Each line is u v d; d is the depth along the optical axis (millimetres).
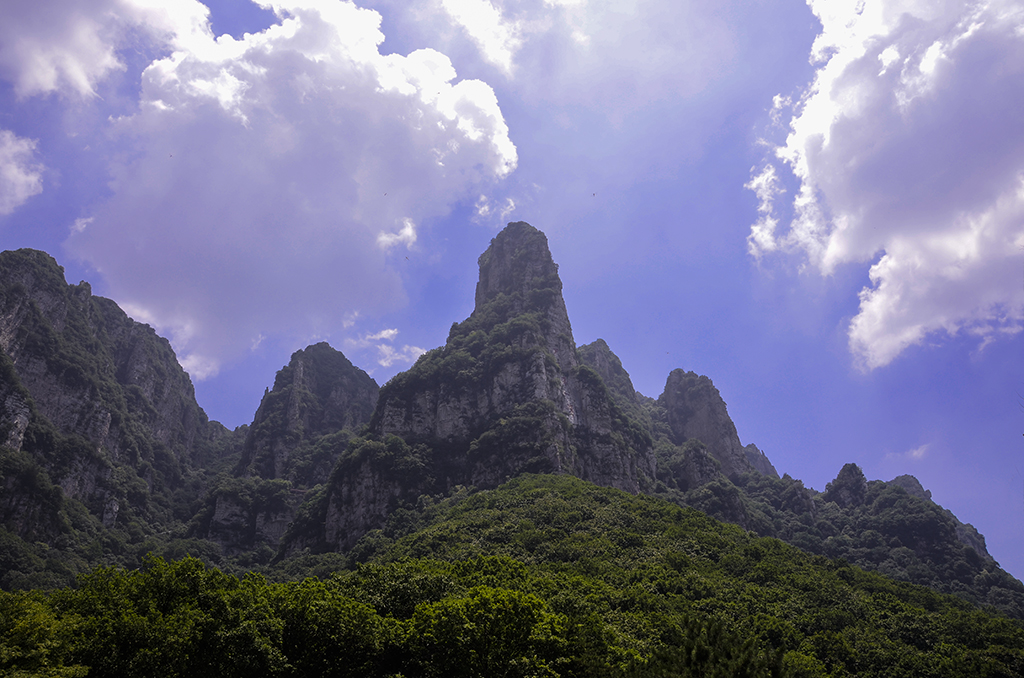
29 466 176250
